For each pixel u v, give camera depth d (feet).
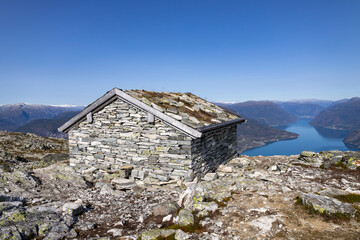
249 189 23.54
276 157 45.96
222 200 20.67
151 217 19.88
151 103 32.17
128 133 33.45
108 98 33.47
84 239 16.65
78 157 37.37
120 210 22.95
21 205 21.62
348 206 17.35
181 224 16.78
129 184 30.94
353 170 29.40
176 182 30.35
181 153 30.25
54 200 24.94
